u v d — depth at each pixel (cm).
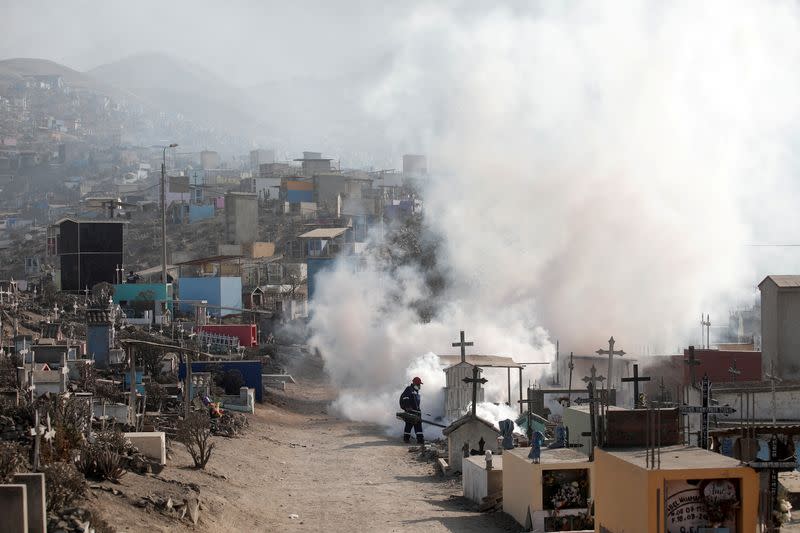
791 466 2103
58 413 3338
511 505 3416
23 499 2155
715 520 2095
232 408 6391
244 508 3512
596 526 2452
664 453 2316
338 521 3481
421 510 3684
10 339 6469
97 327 6438
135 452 3644
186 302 9762
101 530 2469
